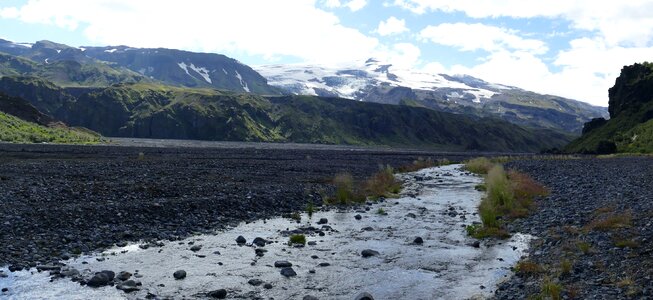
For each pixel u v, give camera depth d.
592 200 29.80
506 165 67.56
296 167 56.69
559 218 24.48
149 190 30.19
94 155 63.34
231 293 13.92
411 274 16.16
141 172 41.53
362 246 20.22
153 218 23.45
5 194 25.81
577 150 143.12
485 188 40.41
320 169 55.56
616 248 17.12
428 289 14.57
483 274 16.08
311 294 14.05
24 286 13.62
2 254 16.20
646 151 107.12
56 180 32.94
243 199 29.61
